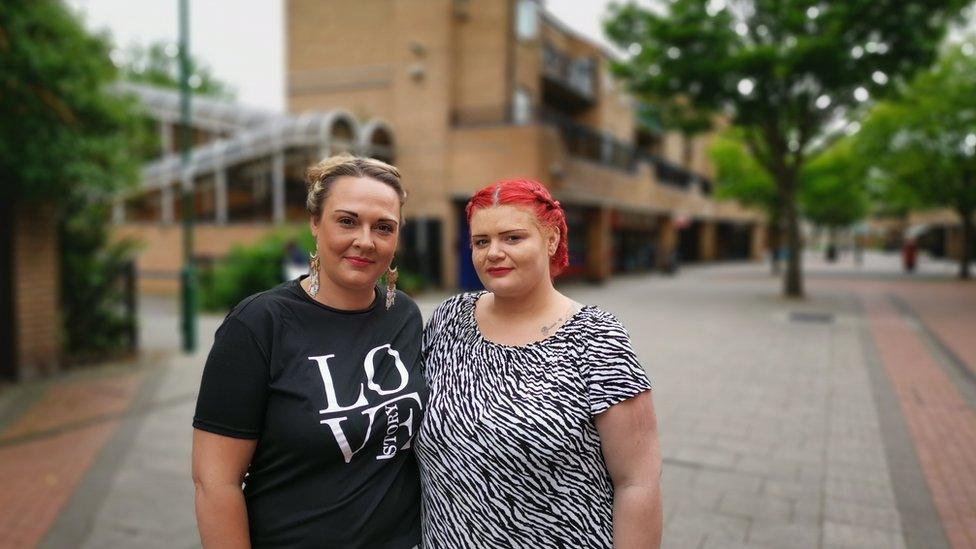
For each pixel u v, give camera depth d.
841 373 7.55
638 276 26.59
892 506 3.90
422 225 18.50
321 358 1.60
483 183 17.72
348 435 1.57
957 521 3.70
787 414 5.85
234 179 18.69
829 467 4.54
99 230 8.70
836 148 27.03
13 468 4.66
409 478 1.76
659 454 1.54
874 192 26.55
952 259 41.88
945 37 13.81
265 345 1.55
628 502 1.50
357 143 17.83
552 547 1.55
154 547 3.50
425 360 1.82
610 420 1.51
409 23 18.81
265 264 14.29
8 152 6.30
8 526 3.74
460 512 1.62
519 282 1.58
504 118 18.66
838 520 3.71
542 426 1.51
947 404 6.19
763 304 15.19
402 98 18.89
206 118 21.17
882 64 13.63
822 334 10.52
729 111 16.19
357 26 20.12
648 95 16.09
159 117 21.47
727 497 4.03
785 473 4.43
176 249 19.14
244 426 1.54
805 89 15.09
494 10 18.75
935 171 22.06
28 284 7.24
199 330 11.27
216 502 1.50
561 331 1.58
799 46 13.38
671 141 34.38
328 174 1.65
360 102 20.11
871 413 5.89
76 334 8.39
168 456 4.91
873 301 15.76
